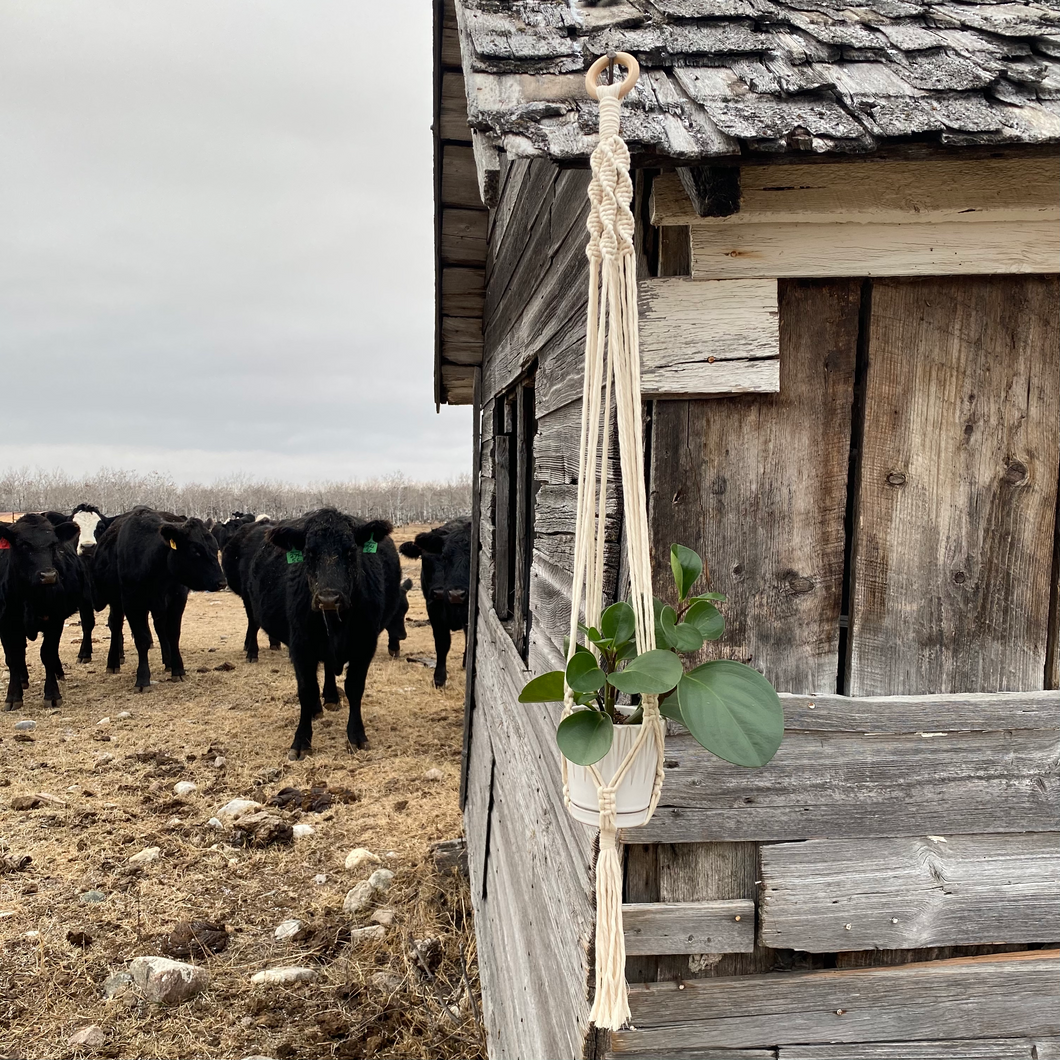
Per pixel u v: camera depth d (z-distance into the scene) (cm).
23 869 475
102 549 1020
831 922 155
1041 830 159
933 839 158
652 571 147
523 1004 236
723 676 121
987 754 157
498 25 141
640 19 143
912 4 161
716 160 118
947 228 144
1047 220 145
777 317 143
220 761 661
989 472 153
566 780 134
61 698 884
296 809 574
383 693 909
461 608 893
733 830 153
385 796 601
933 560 154
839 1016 155
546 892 205
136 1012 347
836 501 150
